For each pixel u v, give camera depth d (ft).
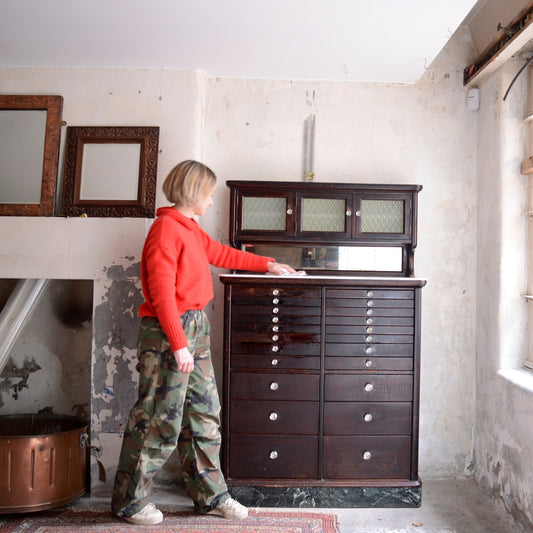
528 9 7.86
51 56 9.50
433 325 10.28
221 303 10.13
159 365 7.56
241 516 8.21
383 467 8.79
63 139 9.92
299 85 10.30
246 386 8.76
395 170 10.27
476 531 8.04
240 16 7.86
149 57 9.45
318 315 8.78
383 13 7.66
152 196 9.66
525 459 7.95
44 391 10.77
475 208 10.30
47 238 9.16
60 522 8.02
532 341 8.99
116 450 9.20
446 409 10.27
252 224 9.46
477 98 10.13
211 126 10.23
